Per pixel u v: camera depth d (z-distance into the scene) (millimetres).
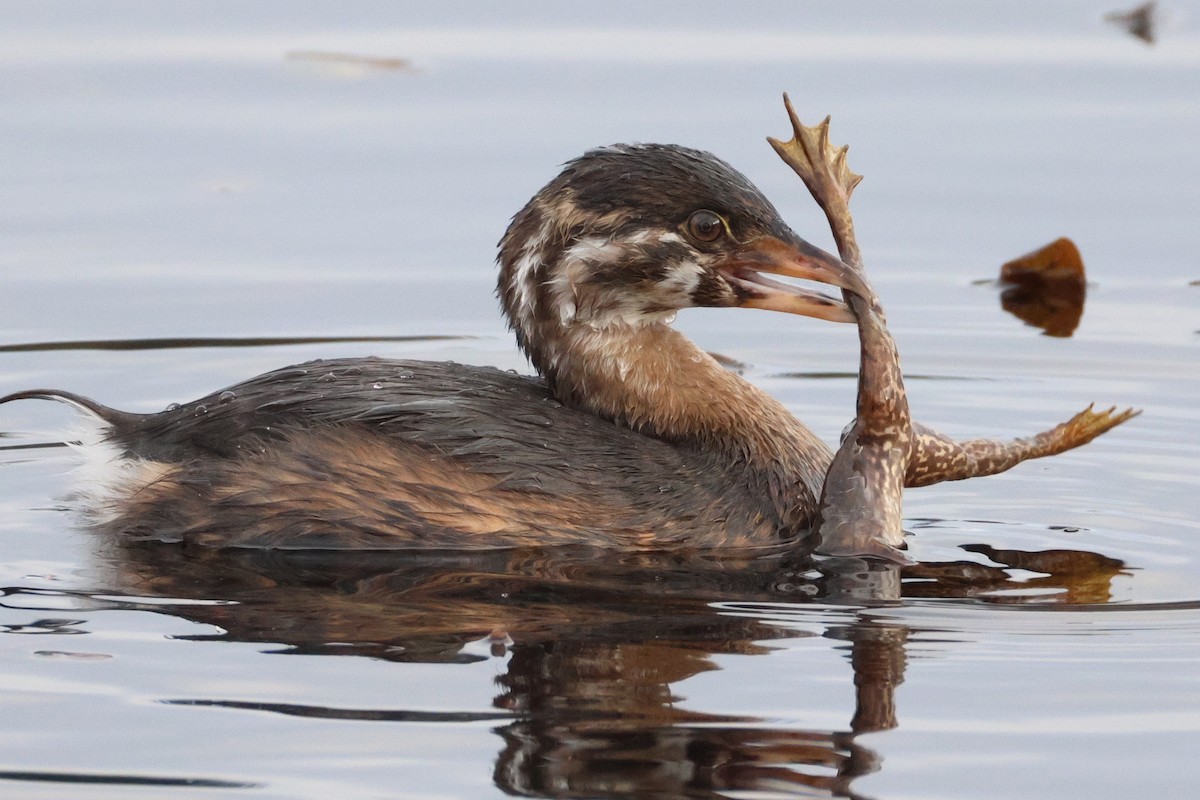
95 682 10102
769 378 16578
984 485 14016
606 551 12398
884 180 20391
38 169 20703
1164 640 10719
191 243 19156
